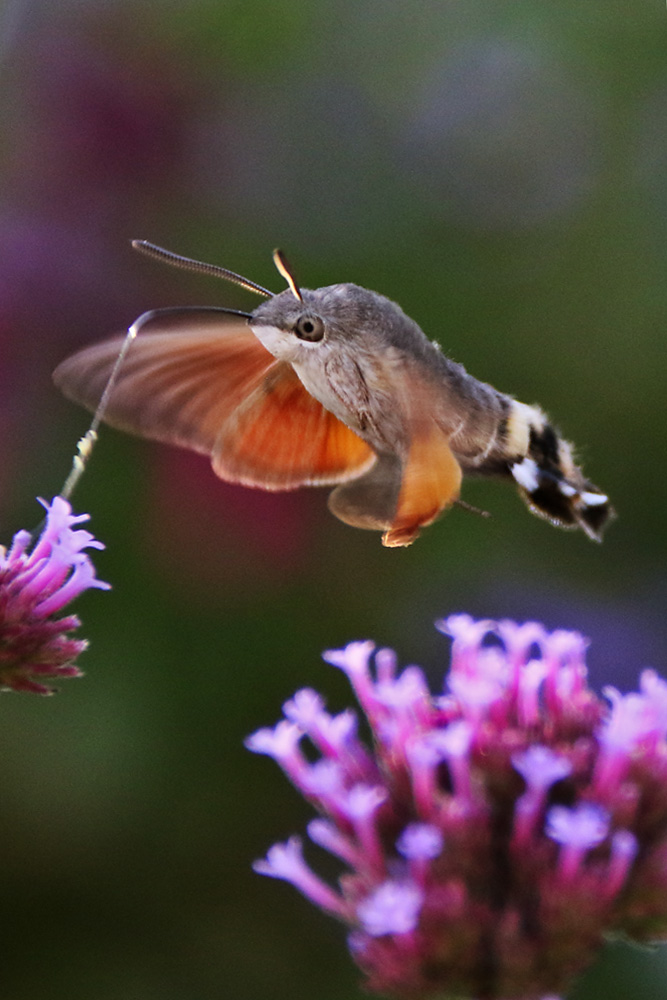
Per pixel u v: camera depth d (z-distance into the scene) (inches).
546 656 22.9
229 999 24.9
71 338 25.2
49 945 25.0
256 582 25.2
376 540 25.5
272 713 25.2
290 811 25.2
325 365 23.0
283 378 23.2
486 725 22.8
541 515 23.1
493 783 22.6
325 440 23.3
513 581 25.5
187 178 25.7
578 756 22.7
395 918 22.3
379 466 23.3
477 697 22.6
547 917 22.5
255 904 25.1
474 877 22.5
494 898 22.5
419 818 22.6
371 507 23.3
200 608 25.2
